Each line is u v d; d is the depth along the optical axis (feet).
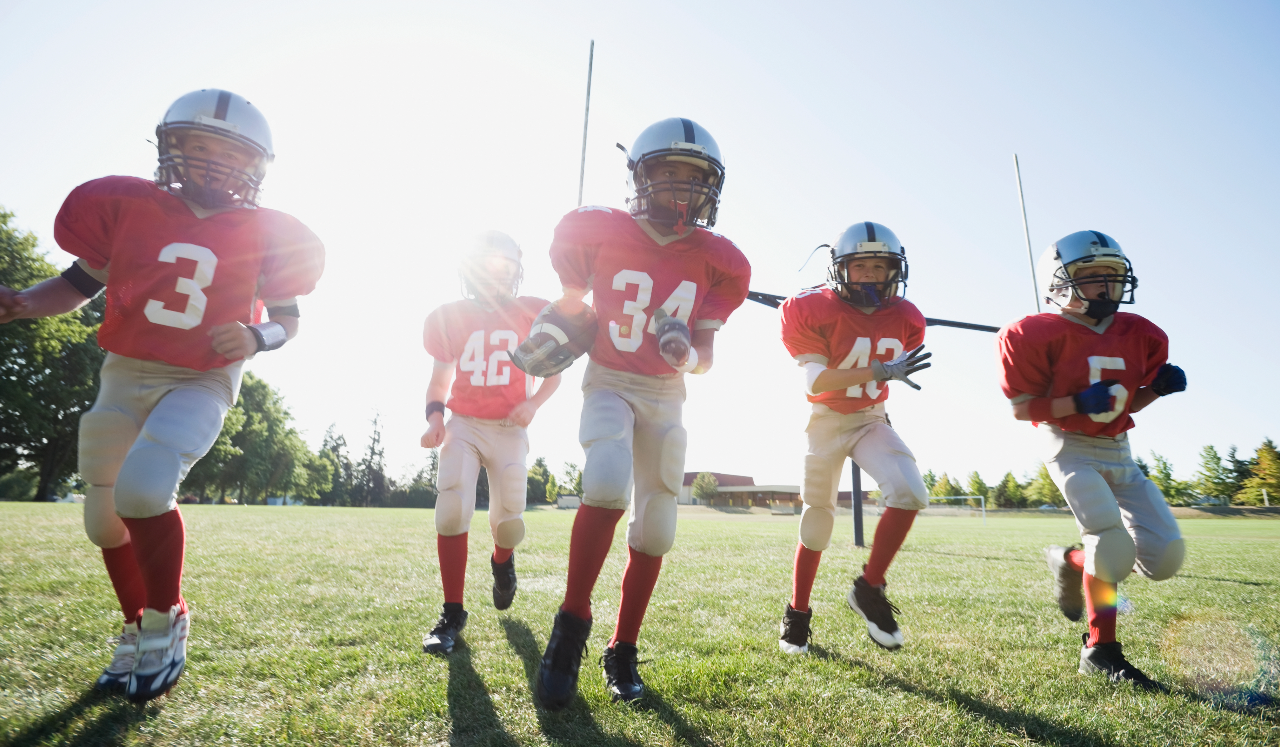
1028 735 6.35
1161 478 170.30
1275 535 43.45
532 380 11.51
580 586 6.76
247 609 10.98
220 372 7.53
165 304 7.13
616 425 7.22
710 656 8.82
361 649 8.80
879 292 10.15
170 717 6.27
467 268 10.89
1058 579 9.78
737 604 12.46
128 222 7.21
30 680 7.09
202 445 7.08
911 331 10.75
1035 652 9.43
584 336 7.48
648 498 7.47
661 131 7.95
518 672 7.91
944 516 126.82
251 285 7.61
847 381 9.04
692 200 7.89
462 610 9.54
